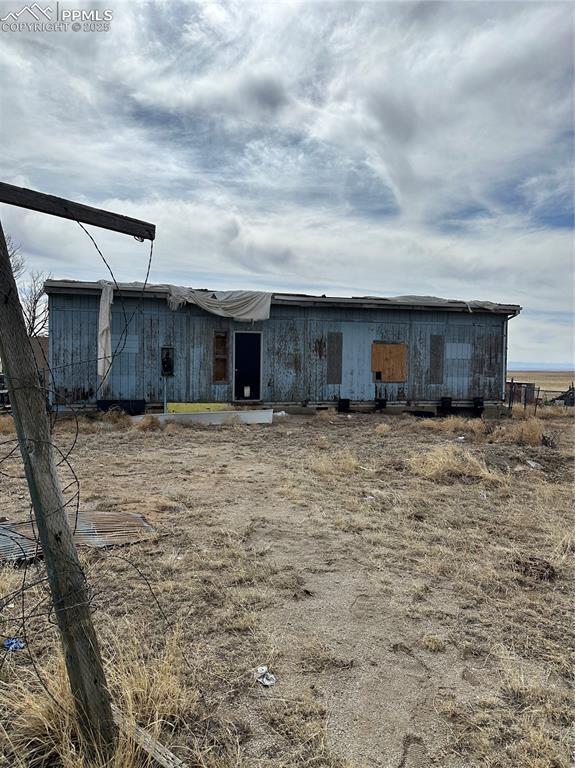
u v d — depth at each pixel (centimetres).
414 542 473
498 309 1617
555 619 340
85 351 1312
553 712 243
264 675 265
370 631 314
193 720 230
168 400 1388
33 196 193
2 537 434
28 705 220
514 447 972
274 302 1452
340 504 588
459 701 249
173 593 351
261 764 206
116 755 190
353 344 1547
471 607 352
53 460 191
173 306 1353
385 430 1184
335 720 234
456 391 1628
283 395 1498
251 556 425
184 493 616
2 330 176
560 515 579
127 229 231
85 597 198
